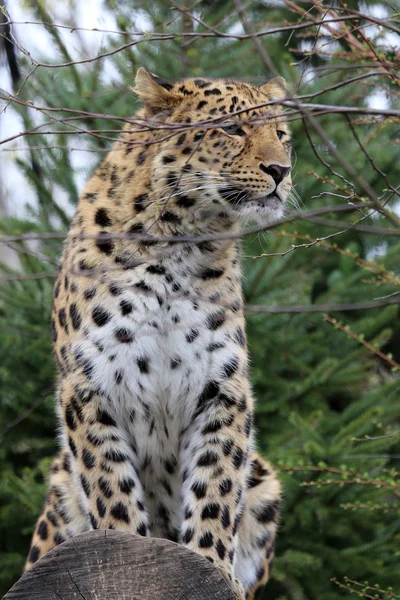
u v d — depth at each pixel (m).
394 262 18.33
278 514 12.12
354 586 15.55
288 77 17.55
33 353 16.95
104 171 11.34
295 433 15.66
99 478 10.57
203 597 7.19
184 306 10.71
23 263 16.91
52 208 17.83
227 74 18.23
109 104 17.55
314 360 18.25
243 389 10.92
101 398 10.59
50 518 11.48
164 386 10.80
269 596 16.20
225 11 18.11
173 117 10.93
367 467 15.05
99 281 10.57
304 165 17.91
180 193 10.54
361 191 18.52
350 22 11.64
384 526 16.33
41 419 17.22
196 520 10.62
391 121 11.52
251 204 10.82
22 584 7.25
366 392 18.89
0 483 15.99
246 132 10.81
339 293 17.86
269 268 16.78
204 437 10.82
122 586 7.23
